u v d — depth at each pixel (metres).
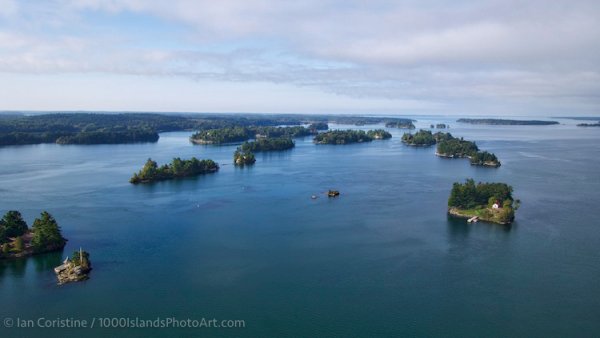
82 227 148.50
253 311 97.25
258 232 145.50
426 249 131.38
